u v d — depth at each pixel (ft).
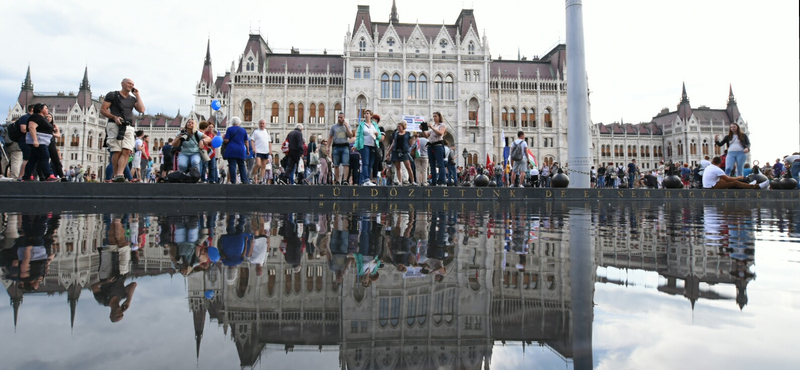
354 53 221.05
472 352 3.82
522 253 10.02
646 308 5.51
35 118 36.91
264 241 11.67
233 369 3.35
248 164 56.39
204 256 9.24
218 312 5.19
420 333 4.47
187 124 40.42
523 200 45.09
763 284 7.04
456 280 7.14
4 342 3.97
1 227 14.39
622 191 49.65
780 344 4.12
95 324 4.63
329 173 69.10
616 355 3.76
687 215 25.26
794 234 14.93
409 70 225.15
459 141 221.87
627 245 11.68
